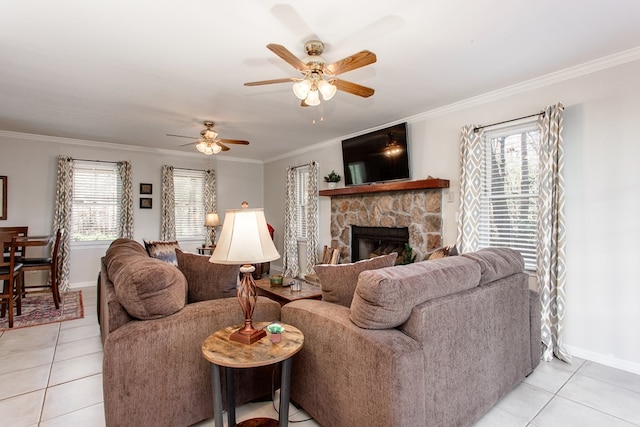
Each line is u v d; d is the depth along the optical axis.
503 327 2.10
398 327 1.62
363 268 1.98
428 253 3.96
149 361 1.68
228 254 1.66
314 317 1.83
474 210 3.50
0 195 4.94
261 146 6.12
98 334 3.36
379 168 4.61
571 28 2.24
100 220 5.70
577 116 2.88
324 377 1.75
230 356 1.49
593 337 2.78
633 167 2.58
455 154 3.81
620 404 2.14
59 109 3.90
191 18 2.10
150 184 6.16
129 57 2.62
